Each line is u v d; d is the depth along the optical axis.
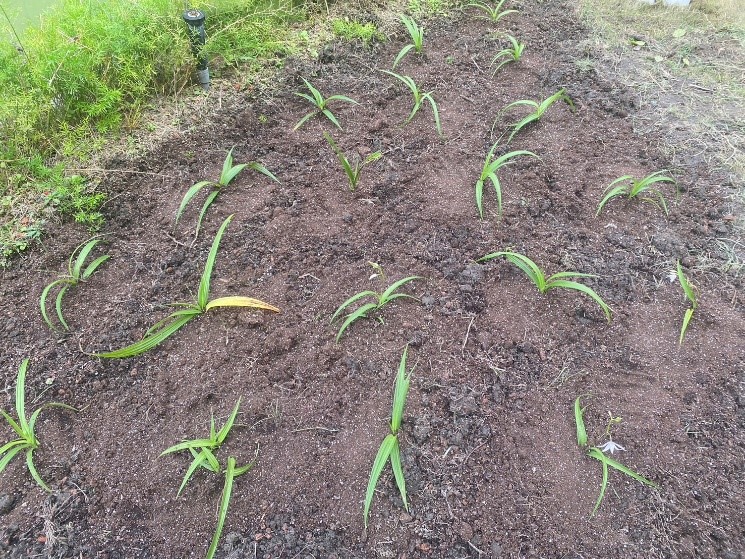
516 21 3.61
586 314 2.16
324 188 2.60
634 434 1.85
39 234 2.38
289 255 2.35
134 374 2.00
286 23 3.47
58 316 2.13
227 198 2.56
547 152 2.77
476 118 2.94
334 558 1.61
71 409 1.92
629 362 2.03
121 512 1.71
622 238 2.41
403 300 2.21
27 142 2.64
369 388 1.96
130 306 2.19
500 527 1.66
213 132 2.84
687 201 2.57
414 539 1.65
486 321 2.14
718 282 2.27
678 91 3.14
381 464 1.64
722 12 3.73
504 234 2.42
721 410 1.91
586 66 3.27
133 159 2.69
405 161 2.72
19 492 1.74
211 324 2.14
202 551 1.63
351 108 2.98
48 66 2.66
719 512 1.69
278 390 1.96
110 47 2.80
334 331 2.11
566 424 1.88
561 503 1.71
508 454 1.81
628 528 1.66
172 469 1.78
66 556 1.62
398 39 3.45
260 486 1.74
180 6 3.15
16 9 2.98
